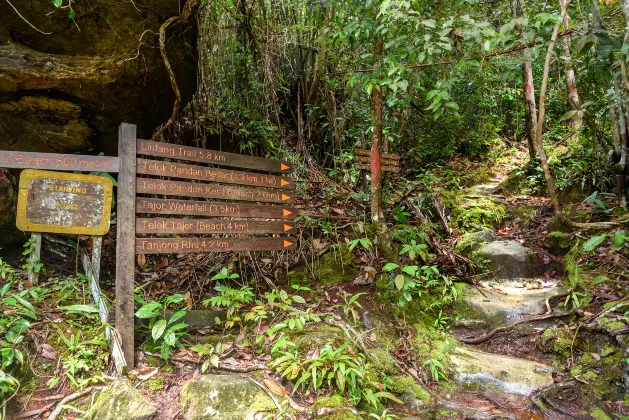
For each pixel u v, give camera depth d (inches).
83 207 111.4
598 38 133.2
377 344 128.3
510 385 119.0
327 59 271.6
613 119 189.9
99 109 141.6
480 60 135.3
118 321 102.7
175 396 99.5
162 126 160.6
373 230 169.5
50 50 129.8
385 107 280.8
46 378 95.7
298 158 235.8
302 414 95.6
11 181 129.3
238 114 227.3
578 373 119.0
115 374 100.6
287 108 287.7
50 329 105.3
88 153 151.5
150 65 145.7
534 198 245.3
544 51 144.8
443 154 322.3
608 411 107.6
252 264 151.8
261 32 241.0
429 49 126.9
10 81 121.7
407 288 143.8
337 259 162.6
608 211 182.9
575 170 229.8
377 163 169.5
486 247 186.9
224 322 123.0
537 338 137.8
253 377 104.4
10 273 120.3
